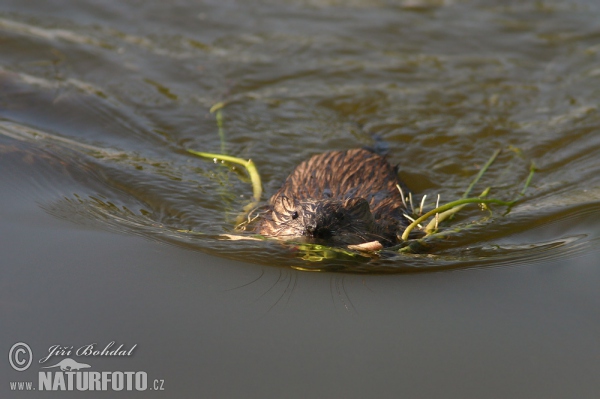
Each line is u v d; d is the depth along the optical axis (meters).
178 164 19.34
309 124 22.05
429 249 15.53
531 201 17.95
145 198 17.33
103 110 21.41
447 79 24.58
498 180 19.30
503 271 14.64
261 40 26.75
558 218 16.73
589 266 14.68
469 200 15.85
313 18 28.66
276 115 22.41
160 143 20.33
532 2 30.27
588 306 13.45
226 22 27.92
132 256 14.66
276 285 14.02
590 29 27.94
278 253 14.85
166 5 28.86
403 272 14.55
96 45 25.41
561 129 21.48
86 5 28.28
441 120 22.31
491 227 16.55
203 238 15.50
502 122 22.11
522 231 16.38
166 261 14.56
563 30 27.95
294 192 17.17
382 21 28.59
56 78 22.95
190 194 17.77
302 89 23.89
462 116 22.53
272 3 29.75
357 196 16.33
